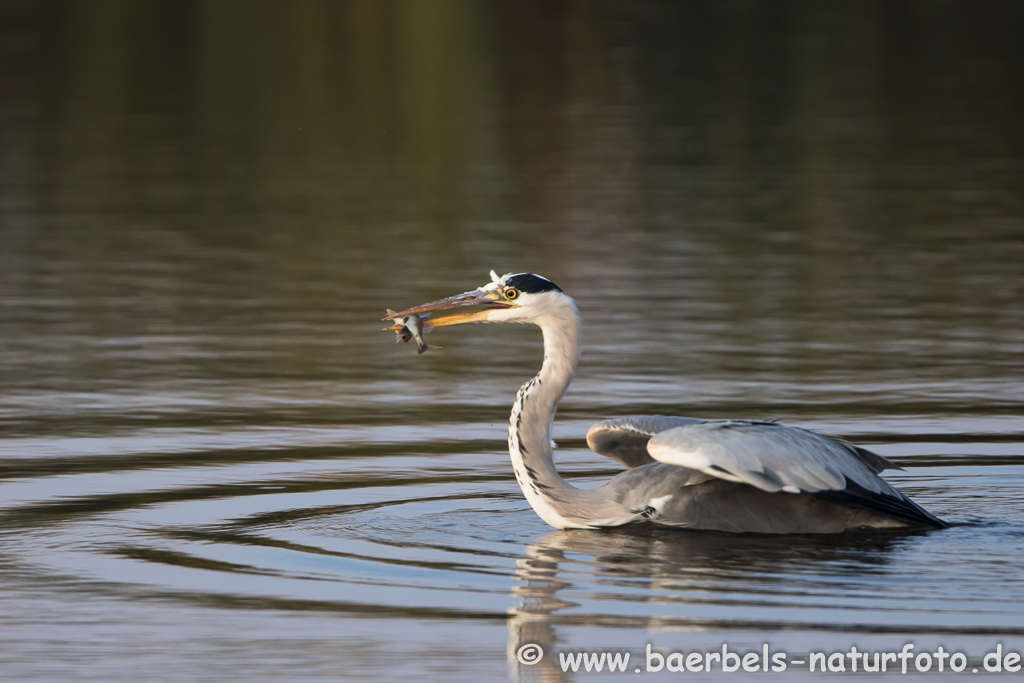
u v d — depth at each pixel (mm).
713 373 16281
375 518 10969
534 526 10781
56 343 17922
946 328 18578
